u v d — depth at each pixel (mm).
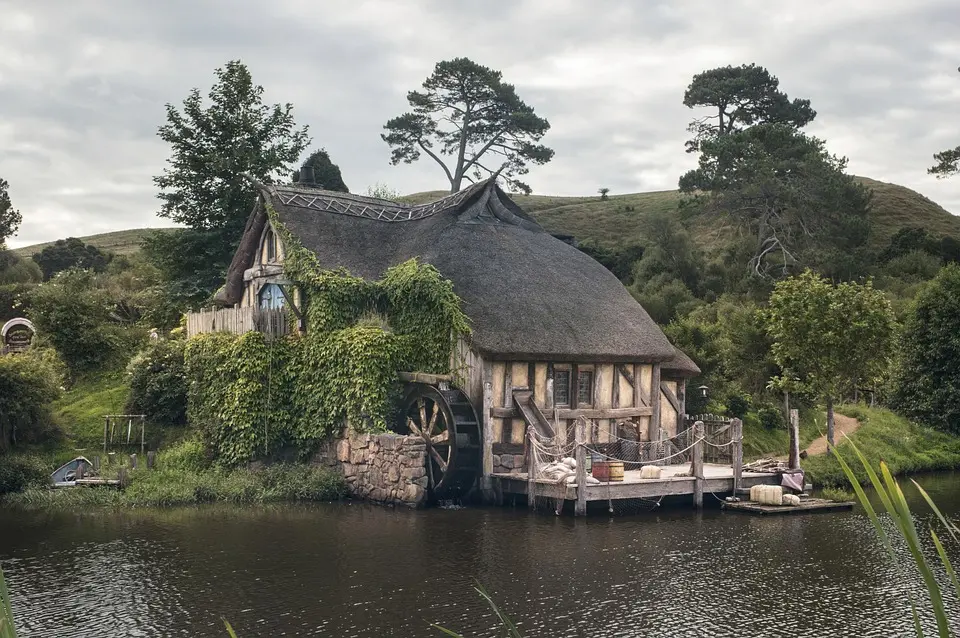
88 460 29031
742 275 68688
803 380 34594
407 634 13789
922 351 43469
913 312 44531
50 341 37094
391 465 25750
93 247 76250
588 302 30734
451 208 32250
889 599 16281
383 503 25984
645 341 30406
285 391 29469
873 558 19609
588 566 18391
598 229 98625
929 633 14250
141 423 31875
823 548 20578
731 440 27484
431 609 15133
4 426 29281
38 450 29953
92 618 14641
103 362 37562
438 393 25953
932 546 21281
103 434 31656
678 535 21891
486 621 14477
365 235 32250
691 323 41031
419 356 28141
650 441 29469
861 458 3586
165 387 32094
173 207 42281
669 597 16156
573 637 13766
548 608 15305
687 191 78562
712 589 16781
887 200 99625
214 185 42406
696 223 80438
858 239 73125
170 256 42344
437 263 29406
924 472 35844
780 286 32000
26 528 22016
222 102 42844
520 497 25938
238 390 28938
